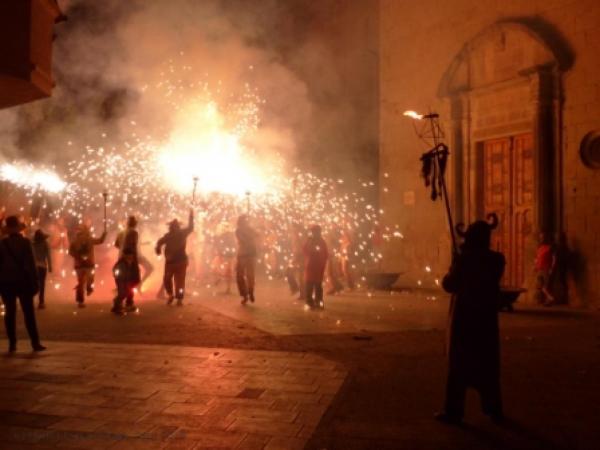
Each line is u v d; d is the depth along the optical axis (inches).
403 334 385.7
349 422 216.5
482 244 225.8
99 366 297.0
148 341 360.5
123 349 336.8
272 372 287.0
